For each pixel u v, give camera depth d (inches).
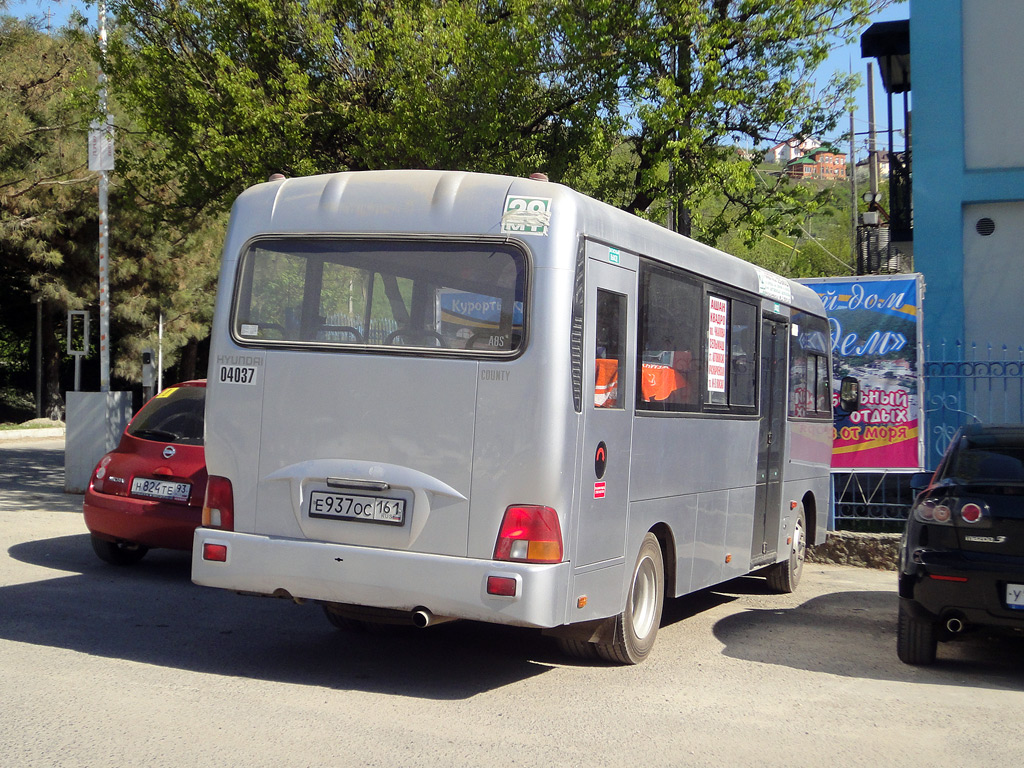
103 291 819.4
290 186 261.6
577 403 238.4
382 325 245.6
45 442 1157.7
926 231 601.0
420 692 242.2
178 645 278.4
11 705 215.9
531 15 586.9
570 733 214.8
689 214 598.2
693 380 312.3
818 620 358.9
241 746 195.5
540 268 235.1
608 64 579.2
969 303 599.8
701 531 320.5
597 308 250.1
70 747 191.0
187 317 1503.4
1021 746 216.5
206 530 254.8
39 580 360.2
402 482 237.6
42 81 1090.1
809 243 1787.6
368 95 597.6
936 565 269.9
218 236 1441.9
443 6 579.8
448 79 568.4
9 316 1658.5
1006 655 310.0
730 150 579.5
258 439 252.1
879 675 279.4
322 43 584.1
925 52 601.0
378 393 242.1
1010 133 588.7
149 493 366.6
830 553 498.9
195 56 617.3
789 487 412.2
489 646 295.9
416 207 245.8
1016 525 263.9
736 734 219.5
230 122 590.2
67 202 1214.3
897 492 512.4
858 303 516.7
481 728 215.2
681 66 583.2
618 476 261.0
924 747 214.4
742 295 356.5
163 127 628.7
